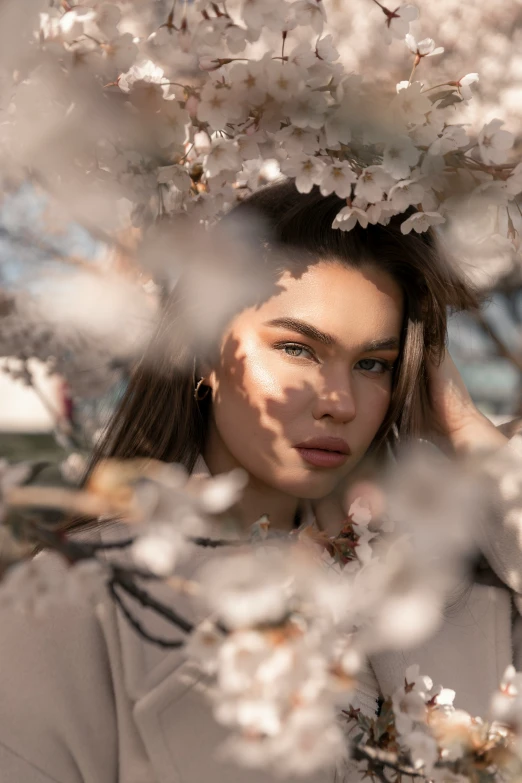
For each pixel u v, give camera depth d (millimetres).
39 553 934
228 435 1311
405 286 1346
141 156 1075
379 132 1085
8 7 919
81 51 953
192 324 1319
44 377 2582
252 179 1471
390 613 689
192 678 1101
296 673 653
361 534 920
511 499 1436
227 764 1086
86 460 1734
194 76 1066
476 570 1505
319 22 1035
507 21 4719
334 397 1249
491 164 1153
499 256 1287
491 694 1392
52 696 1091
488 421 1706
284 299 1252
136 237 1336
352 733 999
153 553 631
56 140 1002
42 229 1640
